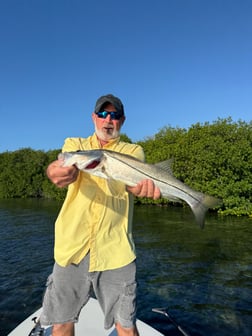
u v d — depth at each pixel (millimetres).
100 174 2531
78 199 2594
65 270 2584
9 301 6863
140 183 2602
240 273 8320
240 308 6148
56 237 2639
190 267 8914
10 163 47531
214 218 19516
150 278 7977
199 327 5414
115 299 2596
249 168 21359
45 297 2713
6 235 14703
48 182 42875
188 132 26406
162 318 5734
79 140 2928
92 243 2564
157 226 16188
